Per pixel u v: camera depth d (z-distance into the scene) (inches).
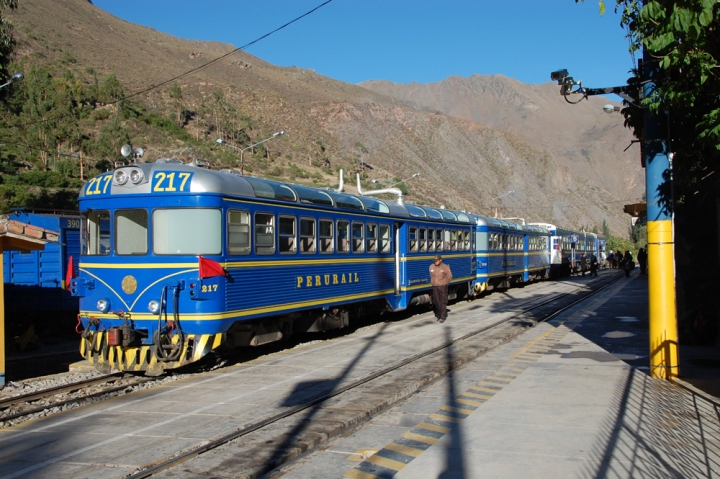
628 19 322.3
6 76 706.2
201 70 4992.6
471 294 924.6
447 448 248.2
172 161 439.2
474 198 3809.1
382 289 641.6
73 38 4232.3
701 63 271.0
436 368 407.2
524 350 482.6
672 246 358.6
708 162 363.6
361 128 4308.6
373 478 218.5
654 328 364.2
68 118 2265.0
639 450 237.9
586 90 378.6
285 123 3897.6
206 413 308.3
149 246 407.2
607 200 5703.7
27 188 1520.7
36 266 639.1
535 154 5221.5
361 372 402.9
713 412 289.4
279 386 367.6
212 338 404.2
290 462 238.8
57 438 271.1
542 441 252.5
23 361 520.4
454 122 5285.4
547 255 1469.0
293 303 485.4
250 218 438.3
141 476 217.0
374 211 625.3
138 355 403.5
